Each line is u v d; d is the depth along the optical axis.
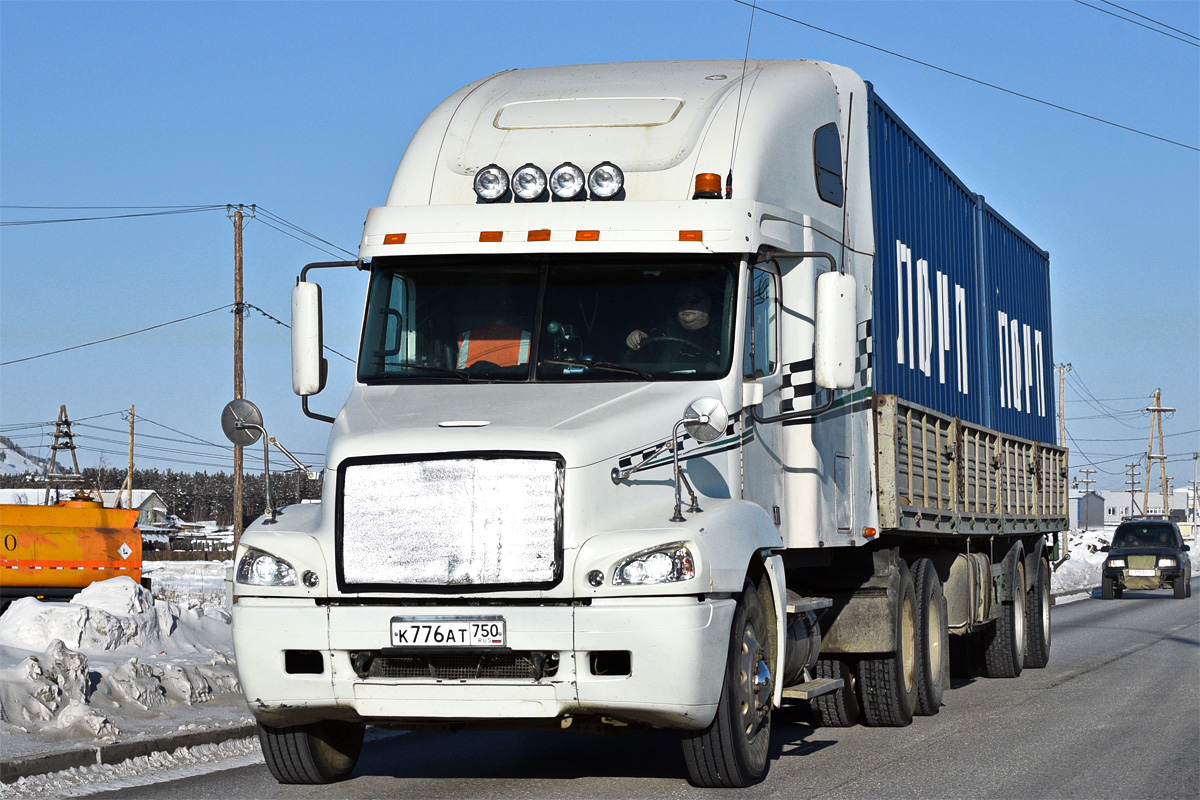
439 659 7.51
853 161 11.12
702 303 8.45
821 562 10.77
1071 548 61.53
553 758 9.66
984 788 8.38
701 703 7.41
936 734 11.09
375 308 8.77
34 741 9.22
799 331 9.53
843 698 11.38
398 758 9.71
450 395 8.28
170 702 11.16
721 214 8.52
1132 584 34.72
